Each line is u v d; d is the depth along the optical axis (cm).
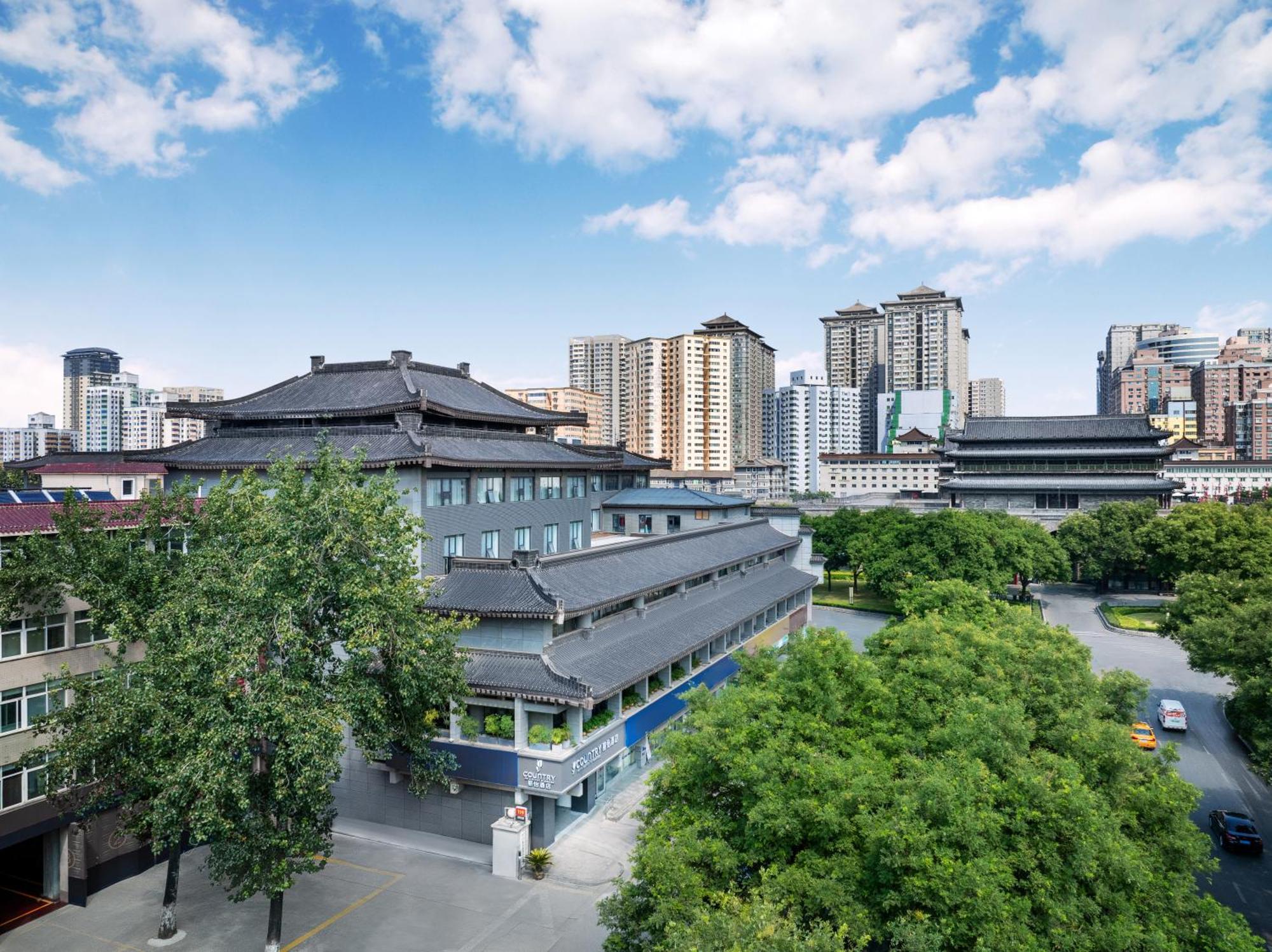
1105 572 9800
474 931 2975
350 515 2728
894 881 2020
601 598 3909
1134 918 2102
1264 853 3669
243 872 2612
